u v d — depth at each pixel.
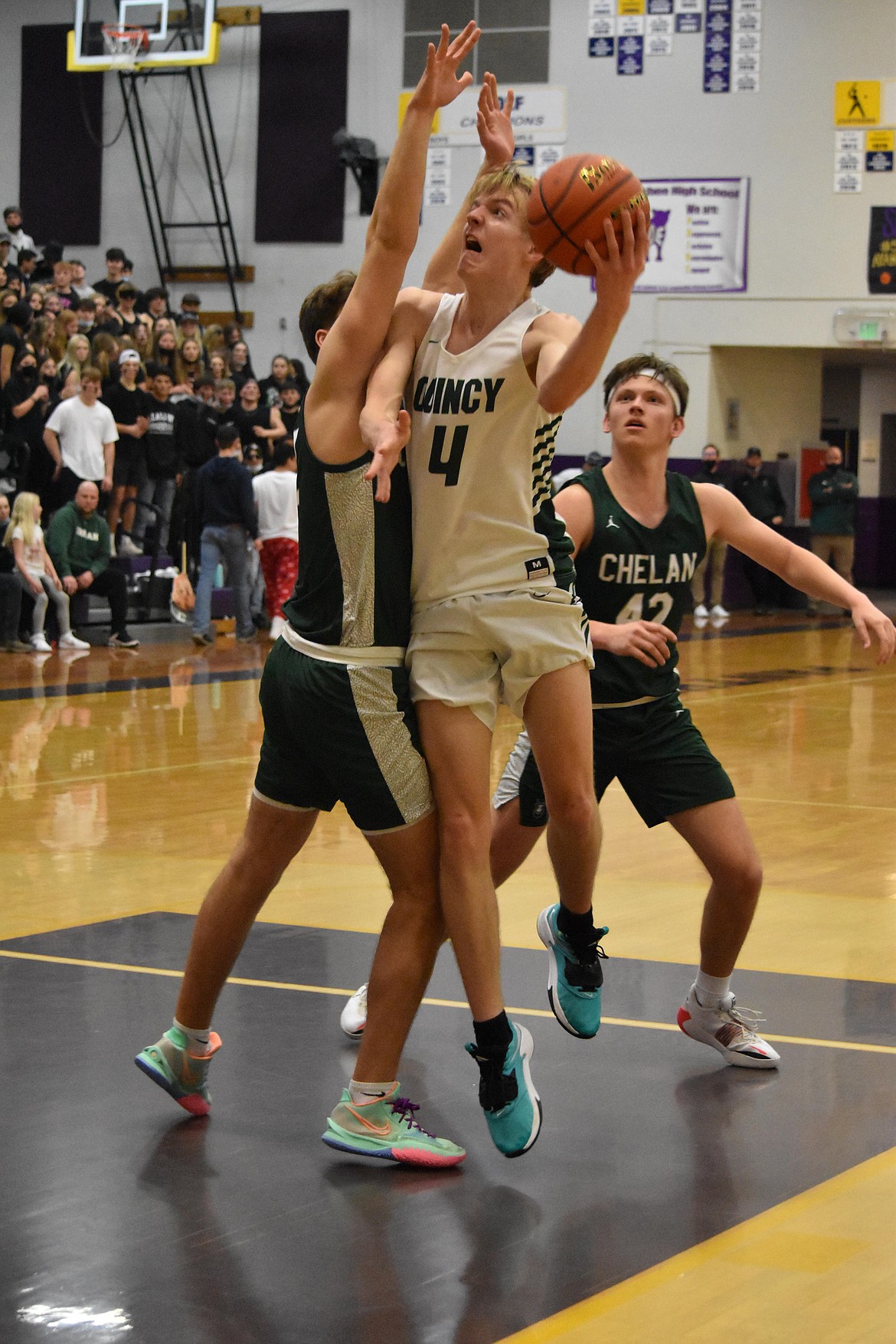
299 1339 2.65
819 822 8.09
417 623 3.55
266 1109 3.87
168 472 18.92
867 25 23.09
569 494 4.40
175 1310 2.76
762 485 23.80
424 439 3.48
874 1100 3.98
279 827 3.69
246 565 18.00
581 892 3.92
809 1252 3.01
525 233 3.38
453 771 3.47
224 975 3.74
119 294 19.41
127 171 25.56
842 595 4.34
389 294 3.42
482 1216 3.21
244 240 25.36
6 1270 2.92
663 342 24.23
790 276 23.78
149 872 6.67
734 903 4.21
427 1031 4.55
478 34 3.38
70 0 25.48
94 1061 4.20
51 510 17.02
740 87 23.56
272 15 24.84
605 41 23.80
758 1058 4.23
